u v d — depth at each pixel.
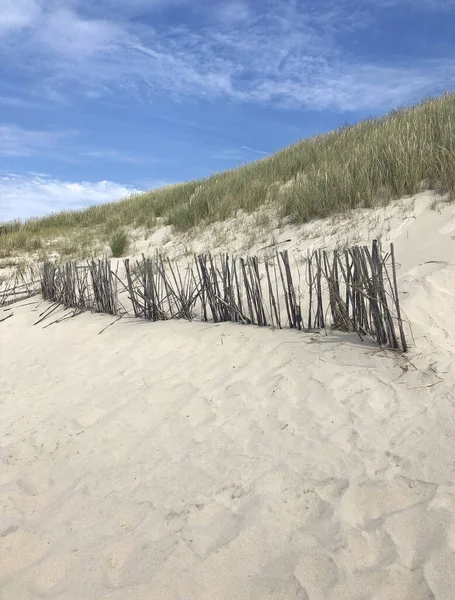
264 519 2.12
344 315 3.85
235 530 2.09
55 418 3.35
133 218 12.04
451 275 4.28
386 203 6.34
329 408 2.91
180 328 4.79
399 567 1.78
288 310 4.23
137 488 2.48
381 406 2.84
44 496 2.52
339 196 6.88
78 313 6.10
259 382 3.38
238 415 3.03
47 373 4.27
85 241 11.16
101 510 2.34
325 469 2.39
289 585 1.77
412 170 6.48
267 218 7.80
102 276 6.01
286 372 3.43
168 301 5.36
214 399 3.28
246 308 4.99
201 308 5.39
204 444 2.79
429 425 2.59
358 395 2.97
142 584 1.86
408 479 2.22
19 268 9.47
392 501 2.11
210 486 2.41
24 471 2.76
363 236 5.73
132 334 4.91
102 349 4.66
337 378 3.20
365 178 6.82
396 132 8.03
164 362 4.04
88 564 2.01
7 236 12.41
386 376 3.12
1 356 4.91
